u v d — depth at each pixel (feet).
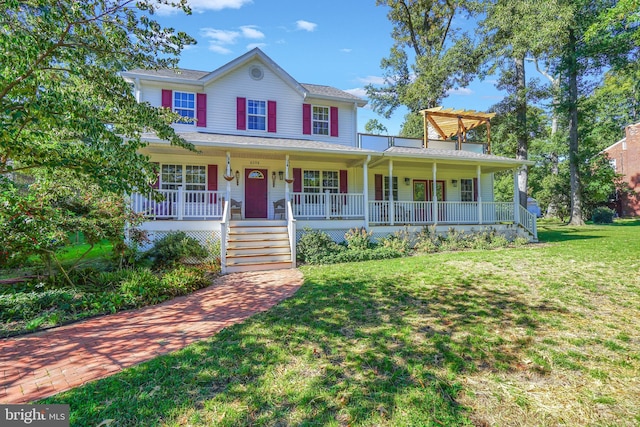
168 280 21.20
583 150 72.38
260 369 10.27
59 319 15.89
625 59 56.80
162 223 32.30
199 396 8.91
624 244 34.27
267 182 43.06
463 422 7.81
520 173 63.82
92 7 13.21
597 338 12.23
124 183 13.47
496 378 9.68
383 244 36.81
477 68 62.49
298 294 18.94
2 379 10.26
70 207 21.67
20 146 12.24
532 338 12.26
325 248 33.01
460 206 45.44
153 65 16.03
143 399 8.82
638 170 88.07
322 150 36.47
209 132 41.29
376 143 49.52
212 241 33.27
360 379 9.63
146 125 16.53
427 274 22.98
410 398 8.68
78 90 14.76
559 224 72.13
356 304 16.56
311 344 12.00
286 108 44.88
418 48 84.12
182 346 12.38
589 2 54.29
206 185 40.60
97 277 22.30
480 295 17.63
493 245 38.86
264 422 7.82
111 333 14.24
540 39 51.78
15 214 18.10
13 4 11.10
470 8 67.46
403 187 51.42
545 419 7.91
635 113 103.30
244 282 23.65
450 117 52.65
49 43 12.32
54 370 10.80
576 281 19.84
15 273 24.21
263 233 33.12
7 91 11.83
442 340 12.13
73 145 14.70
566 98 65.26
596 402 8.53
